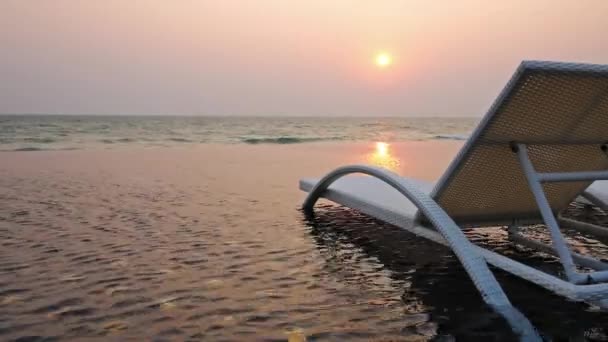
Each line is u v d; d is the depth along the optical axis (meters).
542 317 2.86
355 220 5.99
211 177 10.47
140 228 5.41
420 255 4.38
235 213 6.40
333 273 3.80
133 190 8.41
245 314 2.90
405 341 2.53
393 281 3.60
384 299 3.20
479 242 4.74
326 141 32.28
